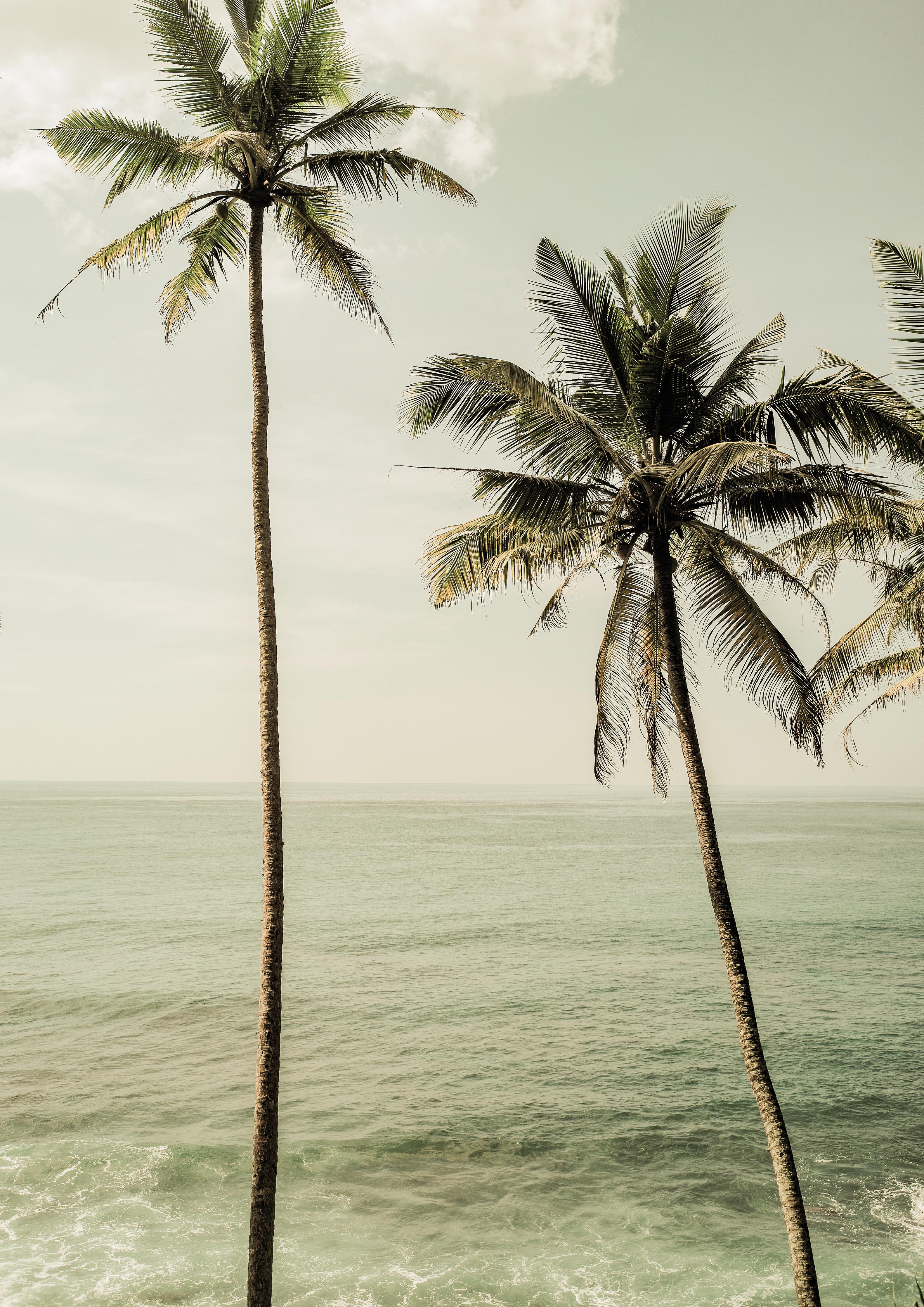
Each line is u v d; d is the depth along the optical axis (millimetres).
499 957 40625
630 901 58875
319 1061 26234
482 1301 14500
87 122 10750
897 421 10352
